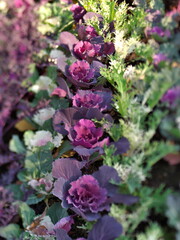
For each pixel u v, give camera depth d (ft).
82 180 2.21
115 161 2.22
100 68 2.86
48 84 2.60
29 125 2.64
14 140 2.45
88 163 2.67
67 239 2.44
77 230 2.62
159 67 2.09
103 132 2.69
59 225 2.50
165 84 1.88
